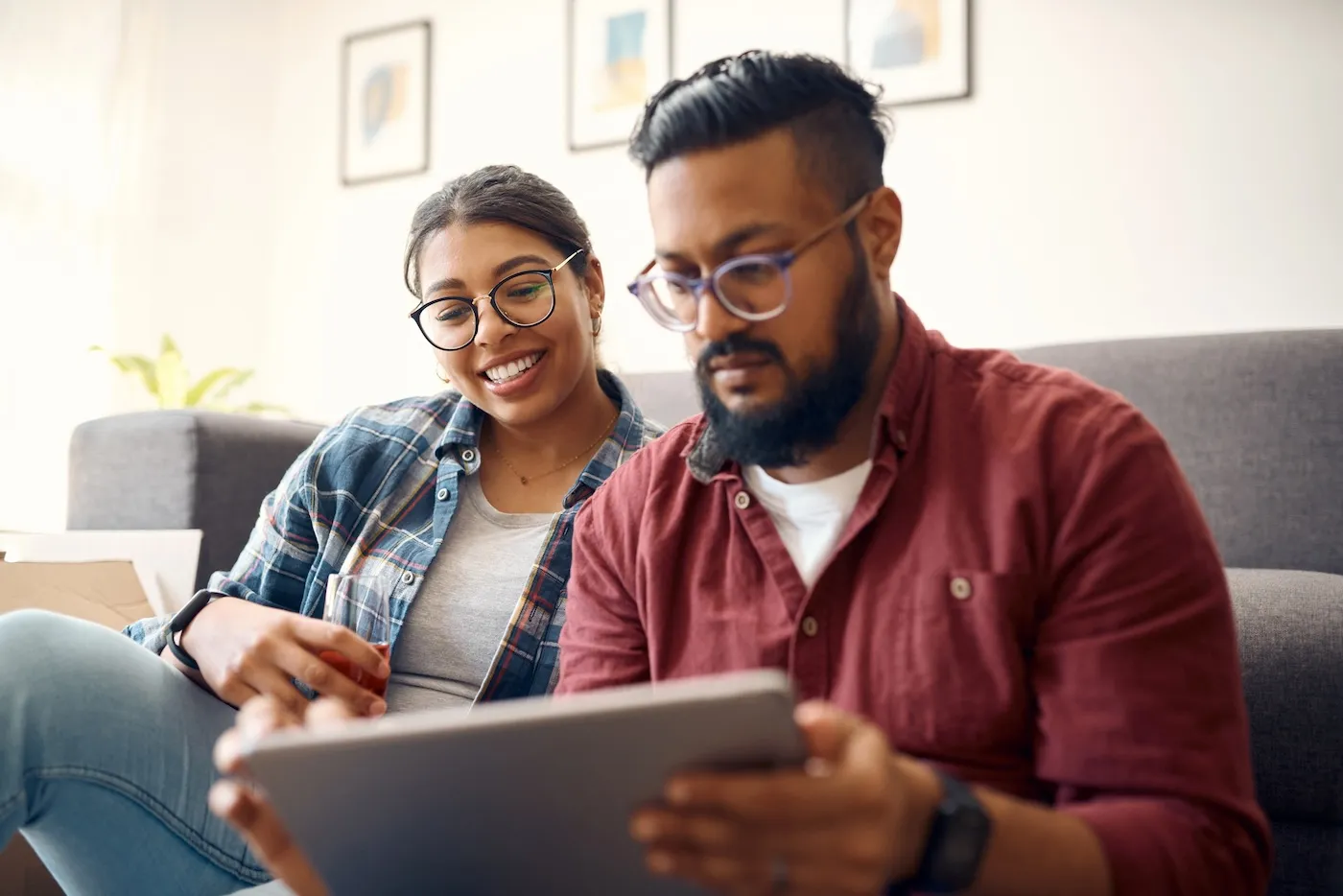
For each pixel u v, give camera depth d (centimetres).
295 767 56
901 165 254
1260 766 111
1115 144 236
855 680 78
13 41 289
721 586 87
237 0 345
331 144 337
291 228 343
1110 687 70
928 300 251
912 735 76
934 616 76
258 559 138
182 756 117
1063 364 186
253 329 345
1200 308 227
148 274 319
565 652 99
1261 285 222
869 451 85
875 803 51
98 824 111
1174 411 175
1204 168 228
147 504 192
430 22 321
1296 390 167
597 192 293
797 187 77
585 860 59
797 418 79
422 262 136
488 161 310
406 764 55
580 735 52
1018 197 243
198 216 331
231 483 192
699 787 52
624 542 95
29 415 290
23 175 291
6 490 285
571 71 298
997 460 78
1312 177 220
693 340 81
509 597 128
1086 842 63
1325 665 110
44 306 294
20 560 183
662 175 79
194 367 330
